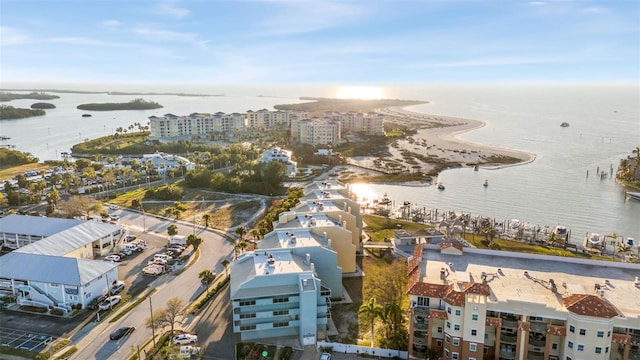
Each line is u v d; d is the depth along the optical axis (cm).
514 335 8194
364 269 13250
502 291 8588
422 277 9231
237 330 9606
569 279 9162
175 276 12550
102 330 9756
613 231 18188
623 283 8994
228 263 12612
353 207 15375
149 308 10725
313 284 9481
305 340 9456
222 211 19050
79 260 11325
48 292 10881
